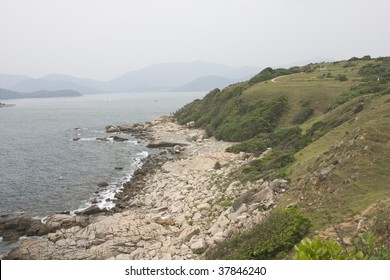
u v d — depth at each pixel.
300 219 19.28
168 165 51.06
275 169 33.03
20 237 30.38
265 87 80.31
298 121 62.81
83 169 54.28
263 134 59.44
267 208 24.92
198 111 96.56
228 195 31.47
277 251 17.95
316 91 71.44
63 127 111.06
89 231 28.14
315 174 24.81
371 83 66.81
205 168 46.72
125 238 26.58
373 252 10.30
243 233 21.38
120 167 54.81
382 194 19.45
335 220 18.86
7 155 66.25
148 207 35.59
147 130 90.38
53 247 25.95
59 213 35.94
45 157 63.69
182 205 33.25
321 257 8.55
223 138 66.94
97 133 94.06
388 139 24.27
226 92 91.12
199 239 24.27
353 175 22.17
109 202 38.91
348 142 25.47
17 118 148.25
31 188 45.06
